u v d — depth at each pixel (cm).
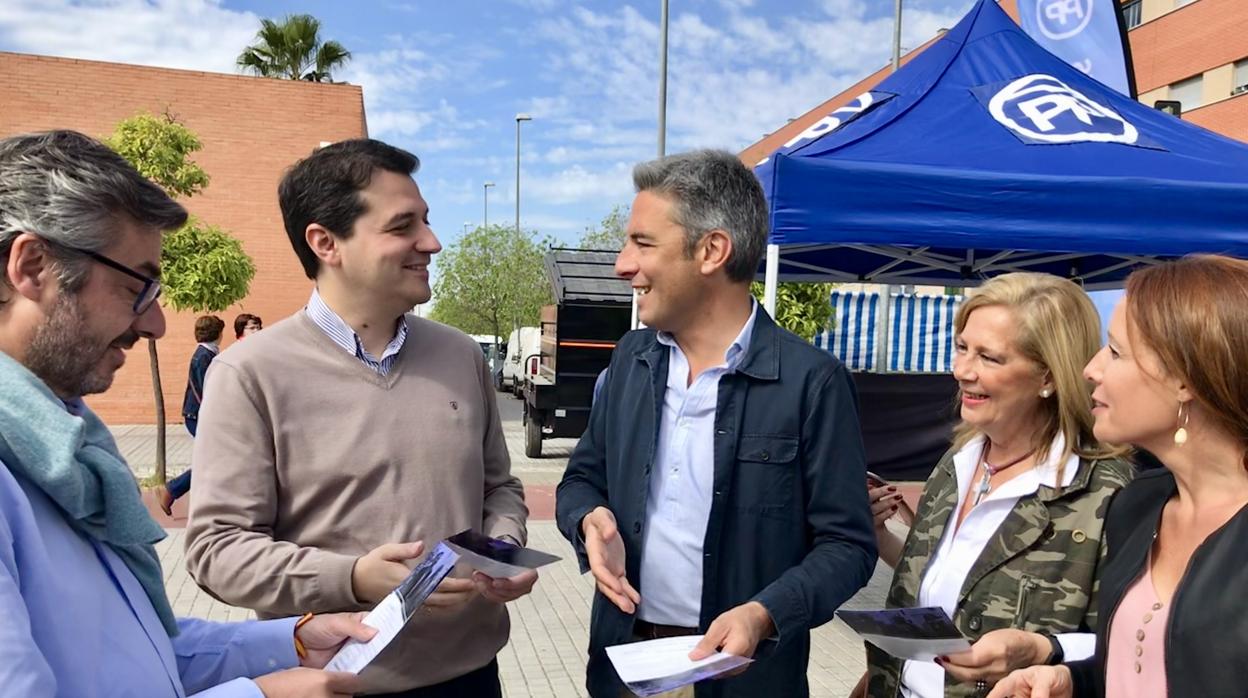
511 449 1265
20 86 1394
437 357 194
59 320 108
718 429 175
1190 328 118
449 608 163
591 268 1141
